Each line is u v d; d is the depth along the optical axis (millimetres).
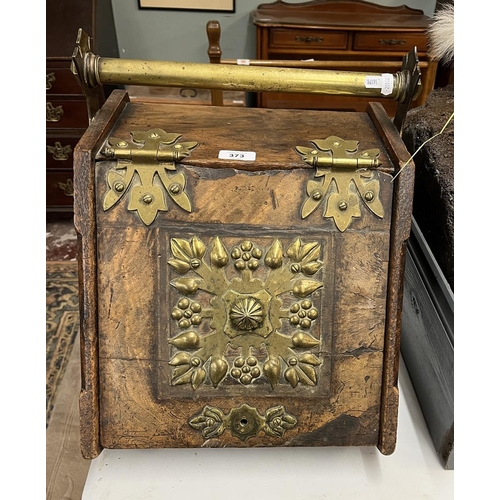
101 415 746
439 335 833
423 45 1994
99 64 776
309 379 750
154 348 739
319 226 735
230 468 797
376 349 754
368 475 793
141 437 752
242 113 862
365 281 745
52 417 1338
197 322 737
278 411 752
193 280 733
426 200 945
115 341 737
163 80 792
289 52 2041
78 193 696
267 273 739
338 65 1519
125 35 2268
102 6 1938
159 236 726
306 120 850
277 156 736
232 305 735
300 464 806
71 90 1828
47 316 1644
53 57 1767
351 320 750
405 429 880
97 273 725
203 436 754
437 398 836
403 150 736
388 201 731
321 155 730
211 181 725
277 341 747
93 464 798
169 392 745
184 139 762
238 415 750
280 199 730
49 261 1889
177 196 721
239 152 736
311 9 2129
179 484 771
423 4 2174
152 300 734
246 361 747
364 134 808
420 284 940
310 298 746
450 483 787
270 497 756
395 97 798
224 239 731
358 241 737
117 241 723
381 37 2000
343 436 768
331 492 767
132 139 743
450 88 1132
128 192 718
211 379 744
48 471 1210
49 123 1884
